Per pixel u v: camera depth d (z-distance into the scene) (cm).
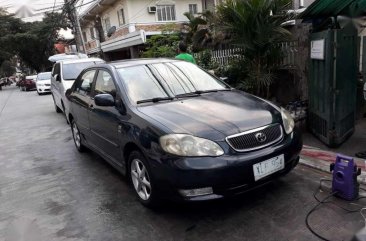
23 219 371
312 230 294
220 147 303
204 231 309
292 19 607
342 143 494
